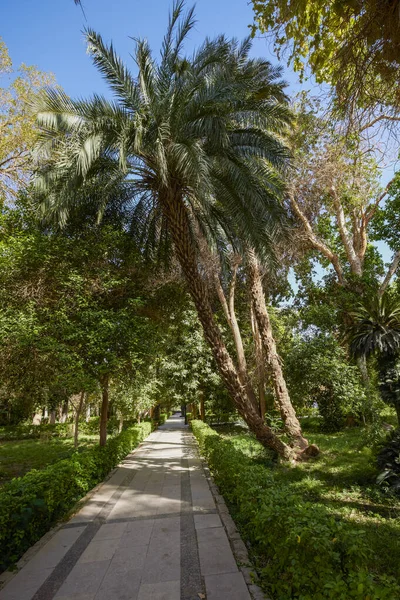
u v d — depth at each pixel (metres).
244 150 7.34
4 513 3.68
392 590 1.89
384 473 6.52
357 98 2.52
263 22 3.51
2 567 3.52
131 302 8.37
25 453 12.89
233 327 13.12
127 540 4.21
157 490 6.70
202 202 7.01
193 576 3.28
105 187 7.06
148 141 6.91
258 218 7.61
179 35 6.75
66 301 7.95
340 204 15.02
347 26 2.61
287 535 2.73
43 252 8.02
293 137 9.59
